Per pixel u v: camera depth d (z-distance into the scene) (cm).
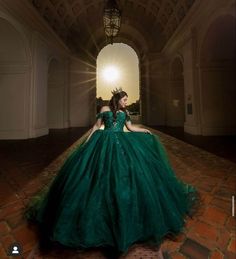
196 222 239
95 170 203
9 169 454
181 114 1608
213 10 820
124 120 252
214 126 1017
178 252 188
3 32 854
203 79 1012
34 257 181
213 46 957
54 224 184
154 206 188
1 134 962
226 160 516
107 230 177
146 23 1666
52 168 461
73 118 1662
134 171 200
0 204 286
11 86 966
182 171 430
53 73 1491
